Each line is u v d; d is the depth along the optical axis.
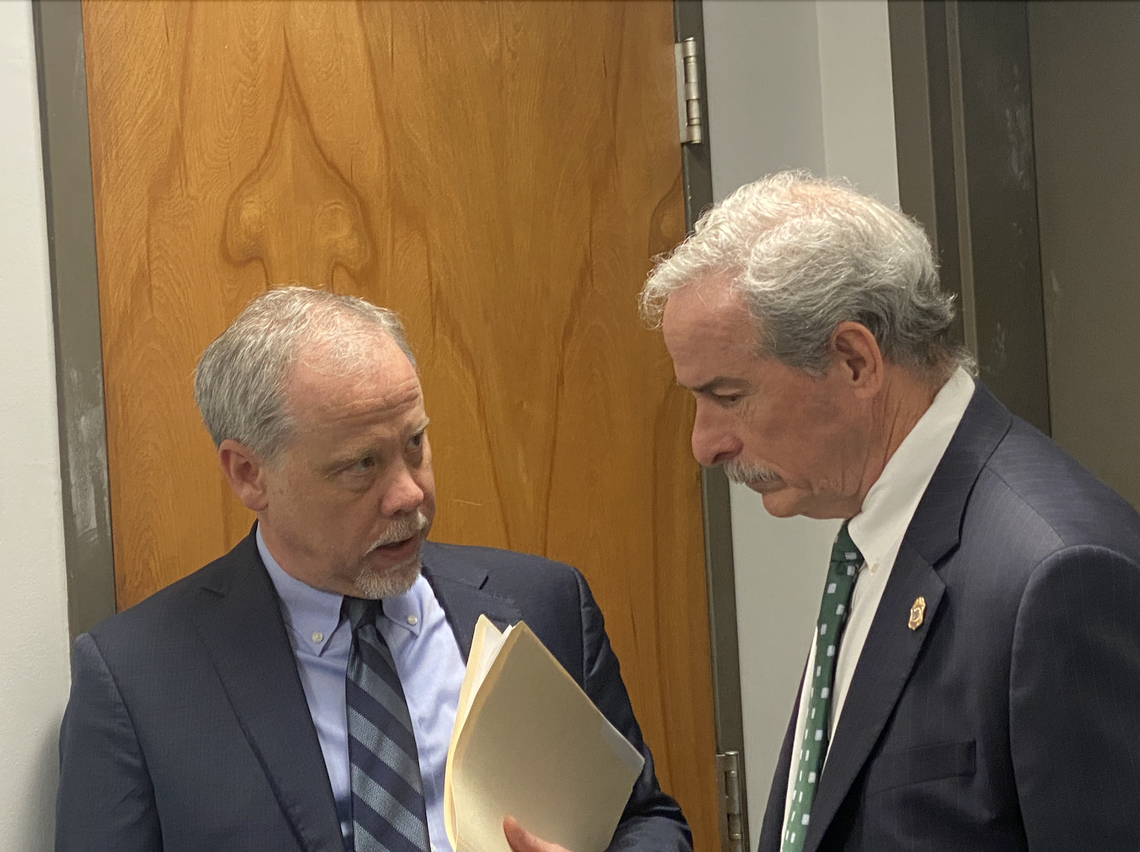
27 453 1.37
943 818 0.91
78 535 1.44
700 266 0.99
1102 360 1.67
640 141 1.78
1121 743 0.83
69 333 1.44
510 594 1.39
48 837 1.36
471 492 1.67
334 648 1.29
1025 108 1.74
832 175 1.90
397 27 1.63
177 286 1.51
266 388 1.20
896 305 0.96
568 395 1.73
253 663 1.25
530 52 1.71
